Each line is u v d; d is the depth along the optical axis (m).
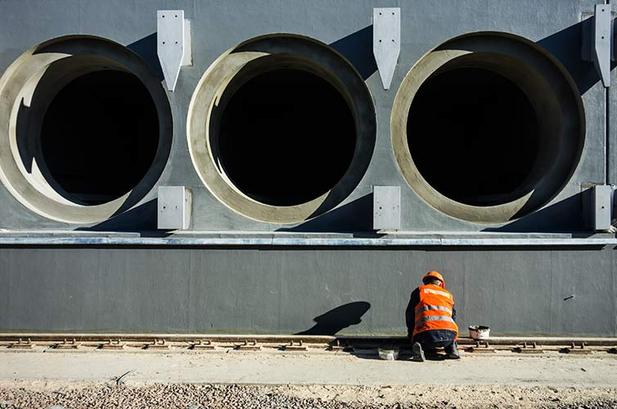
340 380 6.52
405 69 8.04
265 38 8.17
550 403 5.90
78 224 8.16
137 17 8.12
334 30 8.04
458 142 13.90
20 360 7.20
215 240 7.95
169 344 7.71
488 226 8.07
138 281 8.05
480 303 7.99
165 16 7.87
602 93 8.07
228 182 8.39
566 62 8.05
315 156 13.91
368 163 8.10
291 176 13.90
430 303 7.30
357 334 7.99
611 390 6.27
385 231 7.95
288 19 8.05
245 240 7.94
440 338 7.13
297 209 8.16
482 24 8.04
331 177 13.90
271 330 8.02
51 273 8.09
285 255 8.02
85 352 7.52
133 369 6.88
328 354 7.46
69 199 8.86
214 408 5.73
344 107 13.51
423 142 13.97
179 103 8.09
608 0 8.07
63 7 8.15
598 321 8.01
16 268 8.10
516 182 11.59
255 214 8.20
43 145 10.62
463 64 8.88
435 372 6.80
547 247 8.02
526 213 8.22
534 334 8.00
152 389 6.25
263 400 5.95
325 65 8.18
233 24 8.09
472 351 7.56
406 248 8.00
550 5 8.06
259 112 13.77
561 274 8.02
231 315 8.03
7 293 8.10
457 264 7.99
